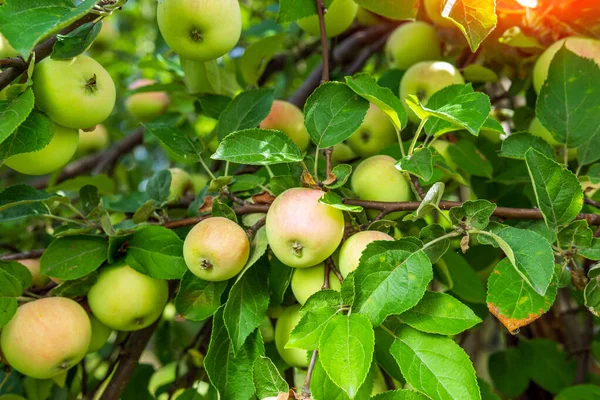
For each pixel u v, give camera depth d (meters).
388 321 0.63
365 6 0.80
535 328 1.10
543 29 0.88
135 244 0.73
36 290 0.75
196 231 0.68
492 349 1.26
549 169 0.65
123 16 1.66
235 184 0.79
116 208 0.91
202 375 0.89
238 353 0.68
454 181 0.89
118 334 0.85
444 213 0.67
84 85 0.68
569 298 1.11
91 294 0.73
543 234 0.67
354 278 0.62
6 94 0.65
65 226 0.78
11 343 0.69
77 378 0.88
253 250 0.69
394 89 0.97
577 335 1.08
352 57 1.16
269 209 0.67
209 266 0.67
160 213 0.84
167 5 0.71
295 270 0.70
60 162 0.71
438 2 0.86
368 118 0.86
